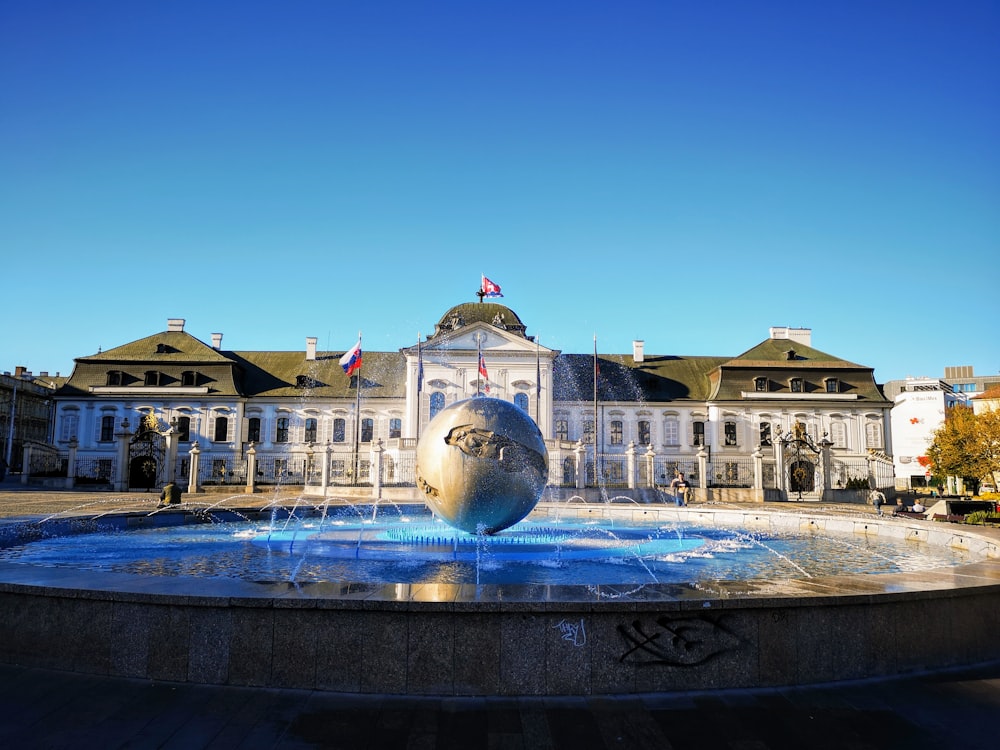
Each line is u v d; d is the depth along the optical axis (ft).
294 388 204.13
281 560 39.45
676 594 22.07
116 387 195.62
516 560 39.60
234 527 58.54
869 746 17.56
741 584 23.91
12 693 20.20
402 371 211.20
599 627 20.89
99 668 21.71
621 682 20.81
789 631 21.86
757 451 140.46
